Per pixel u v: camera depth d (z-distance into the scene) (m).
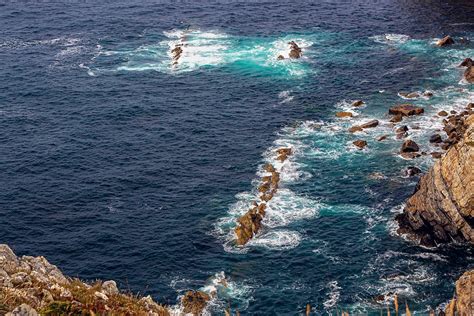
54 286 24.59
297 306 62.22
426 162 86.62
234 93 108.94
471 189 67.75
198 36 133.00
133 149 91.75
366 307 61.66
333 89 109.75
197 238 73.00
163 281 66.31
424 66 117.25
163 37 132.75
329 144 92.44
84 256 70.31
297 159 88.88
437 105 102.50
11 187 82.38
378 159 88.00
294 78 114.25
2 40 129.25
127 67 118.88
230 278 66.50
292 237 72.88
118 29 135.88
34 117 100.12
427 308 61.47
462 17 140.75
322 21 140.88
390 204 78.12
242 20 141.75
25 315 21.50
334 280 65.69
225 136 95.31
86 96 107.19
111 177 85.06
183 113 102.06
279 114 101.69
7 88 109.19
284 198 80.12
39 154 89.81
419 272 66.69
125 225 75.56
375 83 111.44
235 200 80.00
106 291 27.78
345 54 124.12
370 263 68.25
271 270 67.56
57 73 115.62
